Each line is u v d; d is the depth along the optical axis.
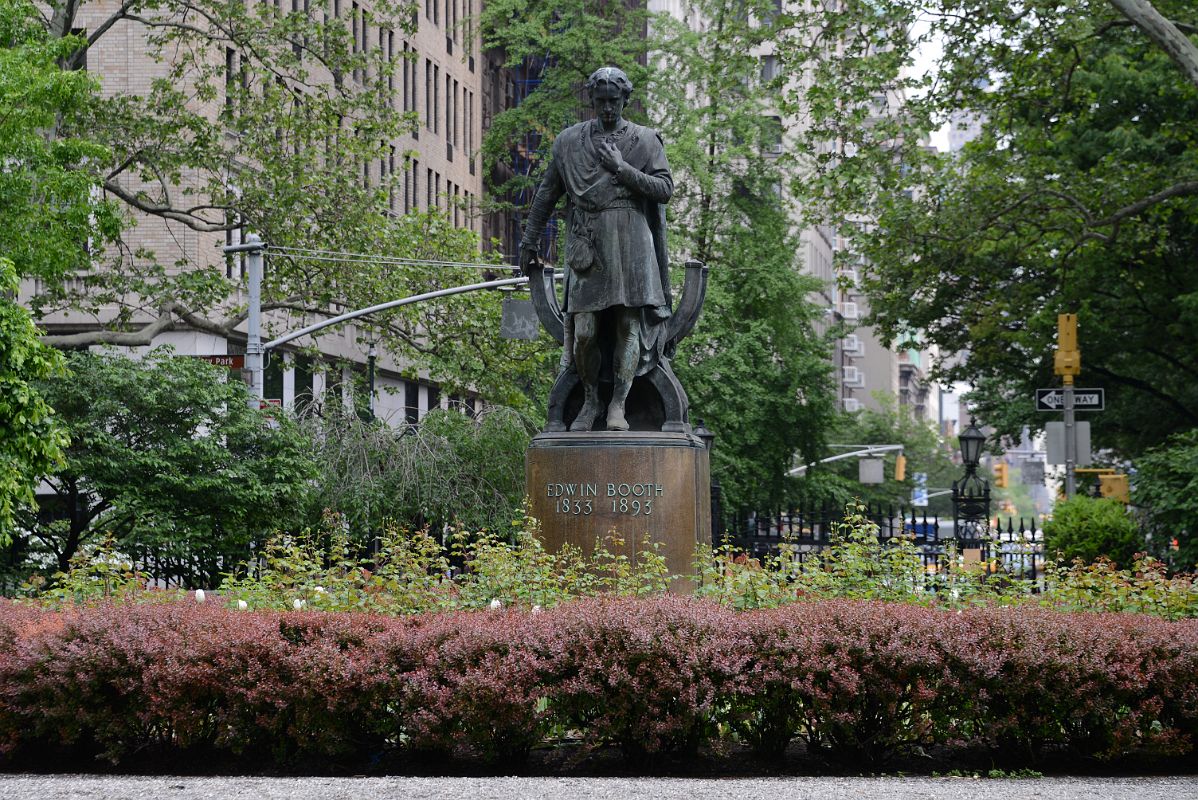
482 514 29.16
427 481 28.61
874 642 9.49
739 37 27.22
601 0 45.28
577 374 14.27
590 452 13.73
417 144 55.56
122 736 9.54
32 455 18.45
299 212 28.28
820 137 27.70
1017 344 37.16
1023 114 30.34
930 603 11.98
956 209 28.45
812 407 44.69
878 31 26.20
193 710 9.44
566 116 45.28
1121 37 33.28
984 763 9.84
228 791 8.34
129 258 35.53
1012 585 13.73
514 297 33.91
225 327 29.89
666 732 9.30
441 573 13.19
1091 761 9.80
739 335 42.00
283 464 23.39
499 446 30.05
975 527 26.80
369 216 29.19
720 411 41.22
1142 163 29.23
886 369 140.75
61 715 9.47
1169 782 9.12
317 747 9.41
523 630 9.45
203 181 37.09
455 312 33.03
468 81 63.34
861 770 9.55
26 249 22.48
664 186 13.85
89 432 21.88
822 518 25.78
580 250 13.84
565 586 12.91
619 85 13.82
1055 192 27.83
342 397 31.31
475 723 9.25
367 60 29.19
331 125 28.62
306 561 12.93
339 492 27.67
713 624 9.49
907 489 78.44
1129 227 30.14
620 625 9.36
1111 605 12.12
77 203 23.02
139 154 27.92
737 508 41.75
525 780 8.75
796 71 27.03
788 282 43.88
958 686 9.39
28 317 18.34
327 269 29.61
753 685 9.35
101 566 12.88
